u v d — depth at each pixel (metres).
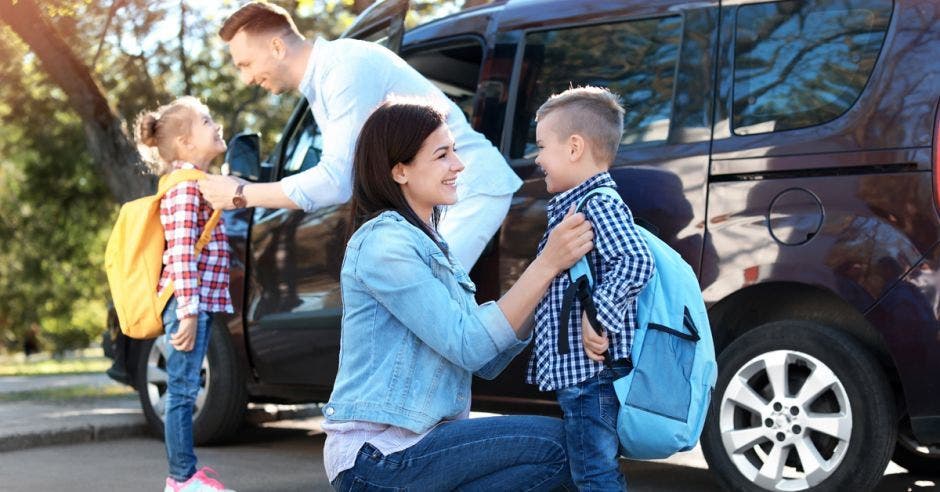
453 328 2.47
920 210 3.91
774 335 4.20
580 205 3.03
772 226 4.16
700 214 4.30
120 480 5.09
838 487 4.05
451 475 2.50
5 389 8.52
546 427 2.54
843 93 4.12
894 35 4.05
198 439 5.96
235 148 5.14
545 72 4.85
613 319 2.85
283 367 5.56
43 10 8.02
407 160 2.58
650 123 4.50
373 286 2.48
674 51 4.51
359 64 4.22
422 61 5.37
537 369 3.07
